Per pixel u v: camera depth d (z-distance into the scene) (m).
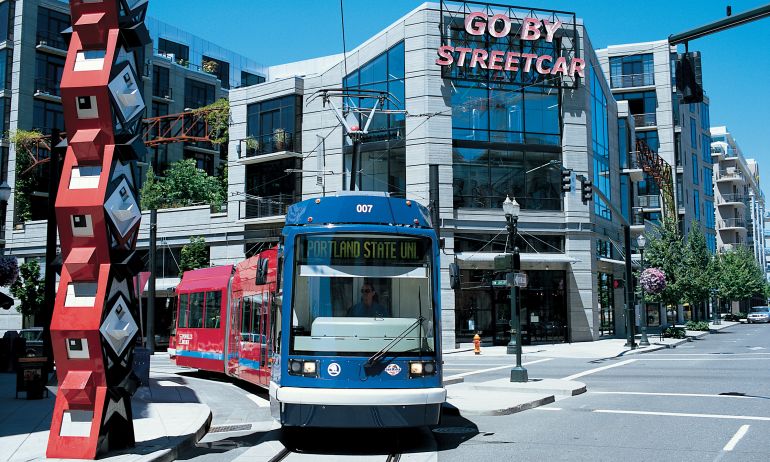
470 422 12.27
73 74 9.06
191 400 14.94
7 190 22.14
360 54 37.75
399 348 9.72
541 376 20.89
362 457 9.17
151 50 54.75
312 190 38.25
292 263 10.12
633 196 51.94
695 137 73.75
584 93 37.47
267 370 15.20
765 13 11.16
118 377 9.10
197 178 50.22
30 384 15.25
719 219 96.56
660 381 18.59
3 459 8.55
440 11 35.56
